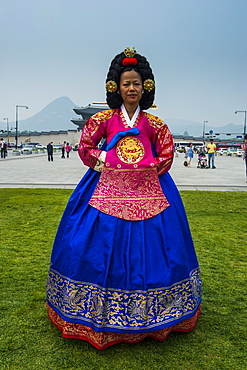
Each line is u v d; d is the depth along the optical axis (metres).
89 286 2.43
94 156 2.64
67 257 2.51
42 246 4.73
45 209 7.05
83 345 2.55
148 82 2.77
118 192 2.60
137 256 2.44
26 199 8.09
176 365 2.35
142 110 2.91
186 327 2.65
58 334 2.69
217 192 9.44
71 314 2.45
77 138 72.81
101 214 2.54
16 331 2.72
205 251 4.61
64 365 2.34
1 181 11.46
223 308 3.12
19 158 27.34
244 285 3.60
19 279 3.67
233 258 4.37
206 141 71.19
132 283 2.39
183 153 46.28
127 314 2.38
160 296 2.42
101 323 2.37
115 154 2.64
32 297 3.28
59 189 9.66
